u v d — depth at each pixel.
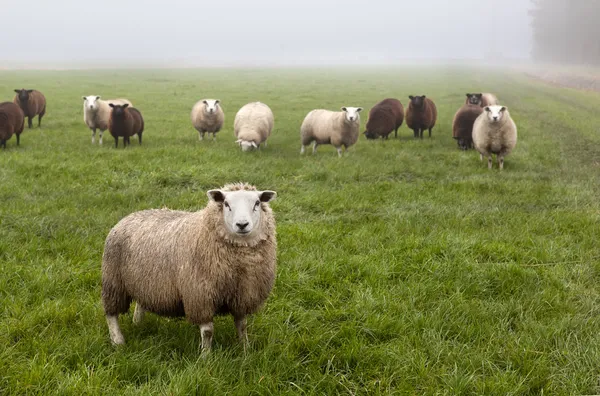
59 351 4.21
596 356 4.13
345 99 31.42
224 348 4.42
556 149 14.98
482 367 4.13
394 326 4.76
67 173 10.37
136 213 4.70
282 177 10.98
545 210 8.55
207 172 10.72
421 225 7.68
